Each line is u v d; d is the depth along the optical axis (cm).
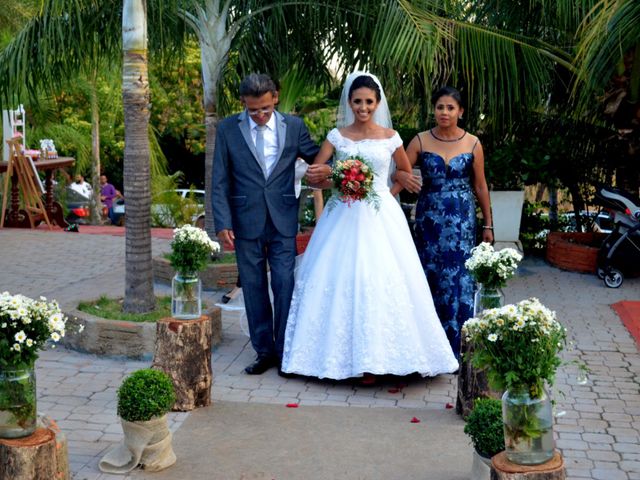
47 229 1361
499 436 379
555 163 1025
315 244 596
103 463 435
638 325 725
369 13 880
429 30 822
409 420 513
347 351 566
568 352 659
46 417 411
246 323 678
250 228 590
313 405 539
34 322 373
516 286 900
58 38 876
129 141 650
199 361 525
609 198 890
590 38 777
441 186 625
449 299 623
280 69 966
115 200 2186
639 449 470
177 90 2483
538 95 935
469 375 504
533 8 963
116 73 1035
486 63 914
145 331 616
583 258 961
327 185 596
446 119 619
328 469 440
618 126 962
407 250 581
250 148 585
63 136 2034
